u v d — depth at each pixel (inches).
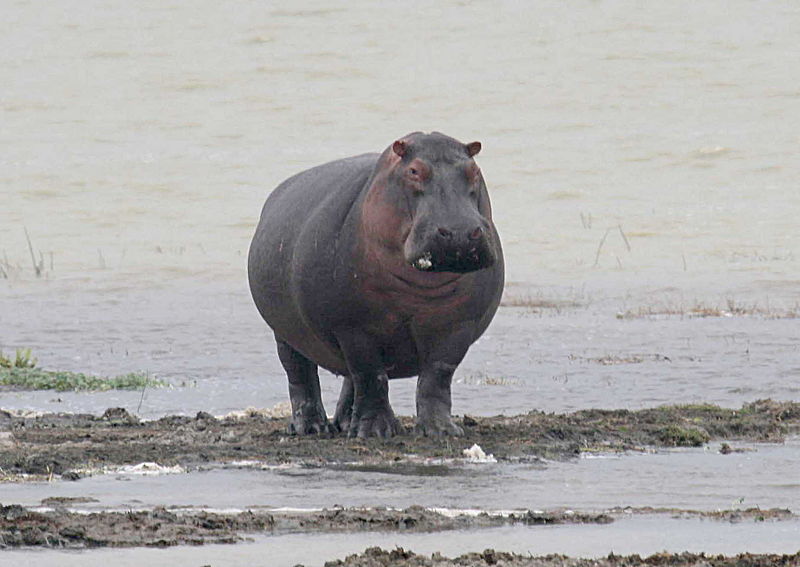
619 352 3051.2
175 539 1262.3
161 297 4175.7
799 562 1157.1
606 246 5319.9
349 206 1872.5
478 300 1871.3
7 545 1237.7
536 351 3070.9
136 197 6791.3
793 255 4960.6
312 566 1160.2
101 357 3065.9
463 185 1747.0
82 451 1795.0
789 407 2217.0
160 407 2420.0
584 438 1925.4
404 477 1632.6
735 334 3267.7
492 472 1672.0
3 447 1831.9
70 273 4756.4
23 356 3078.2
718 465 1726.1
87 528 1299.2
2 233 5940.0
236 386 2672.2
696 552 1222.9
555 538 1283.2
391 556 1173.7
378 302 1846.7
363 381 1926.7
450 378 1932.8
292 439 1948.8
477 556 1173.7
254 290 2112.5
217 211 6402.6
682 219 5905.5
